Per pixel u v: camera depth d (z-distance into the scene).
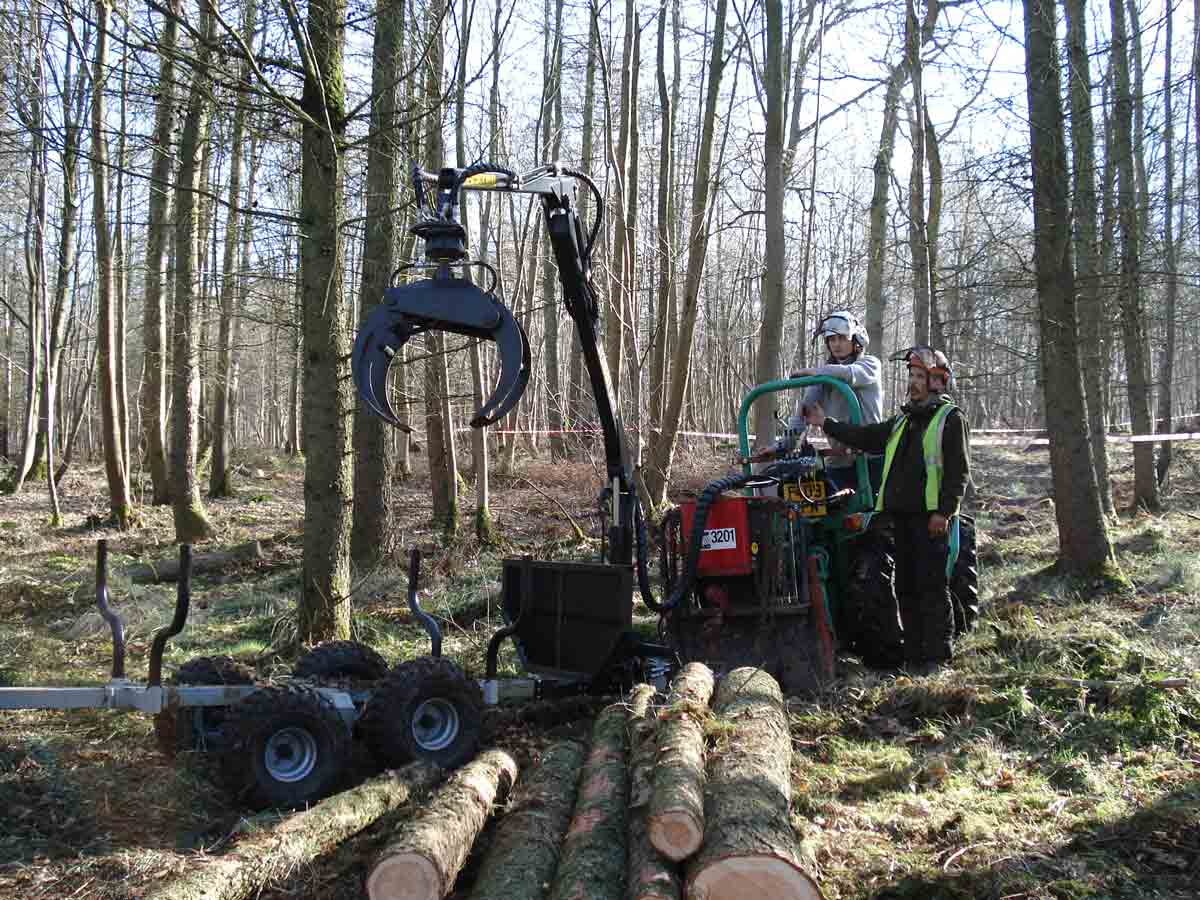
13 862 3.66
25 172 17.05
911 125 13.81
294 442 32.41
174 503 13.70
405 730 4.42
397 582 9.70
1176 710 4.91
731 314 29.72
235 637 8.04
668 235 15.34
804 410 6.57
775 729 3.99
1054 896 3.32
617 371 13.40
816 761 4.77
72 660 7.19
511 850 3.32
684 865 3.03
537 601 5.55
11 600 9.53
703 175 12.49
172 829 4.04
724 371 28.38
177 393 13.69
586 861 3.12
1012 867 3.51
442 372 12.52
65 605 9.30
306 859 3.53
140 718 5.46
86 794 4.31
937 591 5.98
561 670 5.35
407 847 3.07
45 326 15.97
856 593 6.11
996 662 5.95
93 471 26.86
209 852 3.80
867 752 4.82
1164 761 4.51
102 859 3.68
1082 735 4.85
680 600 5.65
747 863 2.82
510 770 4.12
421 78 8.51
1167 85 8.27
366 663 5.29
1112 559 8.06
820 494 5.92
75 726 5.35
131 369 34.03
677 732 3.72
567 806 3.70
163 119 9.44
